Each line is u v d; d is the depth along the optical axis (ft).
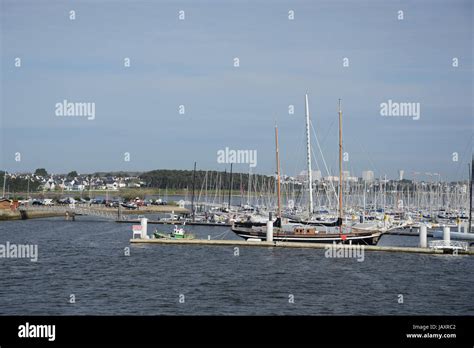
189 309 185.47
